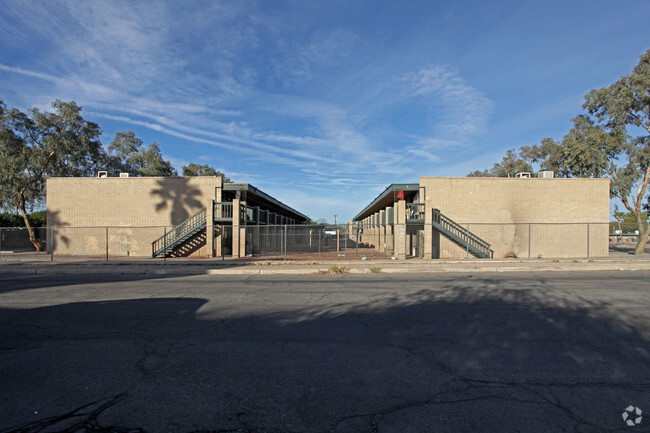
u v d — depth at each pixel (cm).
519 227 2461
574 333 629
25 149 2972
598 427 336
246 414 365
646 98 2277
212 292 1060
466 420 350
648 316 743
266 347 568
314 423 347
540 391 411
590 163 2547
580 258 2172
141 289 1125
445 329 660
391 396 402
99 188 2631
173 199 2600
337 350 552
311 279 1366
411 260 2062
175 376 460
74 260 2131
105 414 367
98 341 603
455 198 2452
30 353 548
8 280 1393
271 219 3325
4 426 346
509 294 1000
